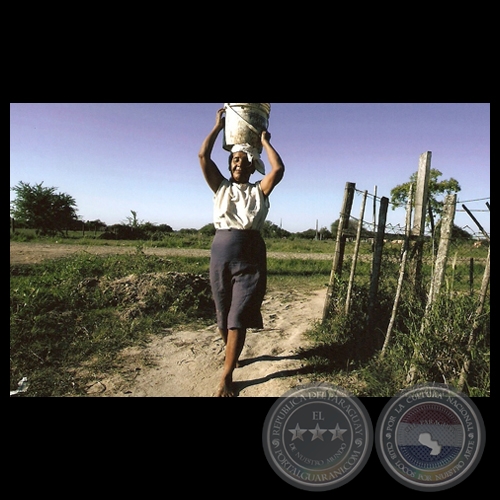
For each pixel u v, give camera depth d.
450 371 2.78
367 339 3.85
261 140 3.01
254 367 3.51
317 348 3.89
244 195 2.94
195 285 6.05
